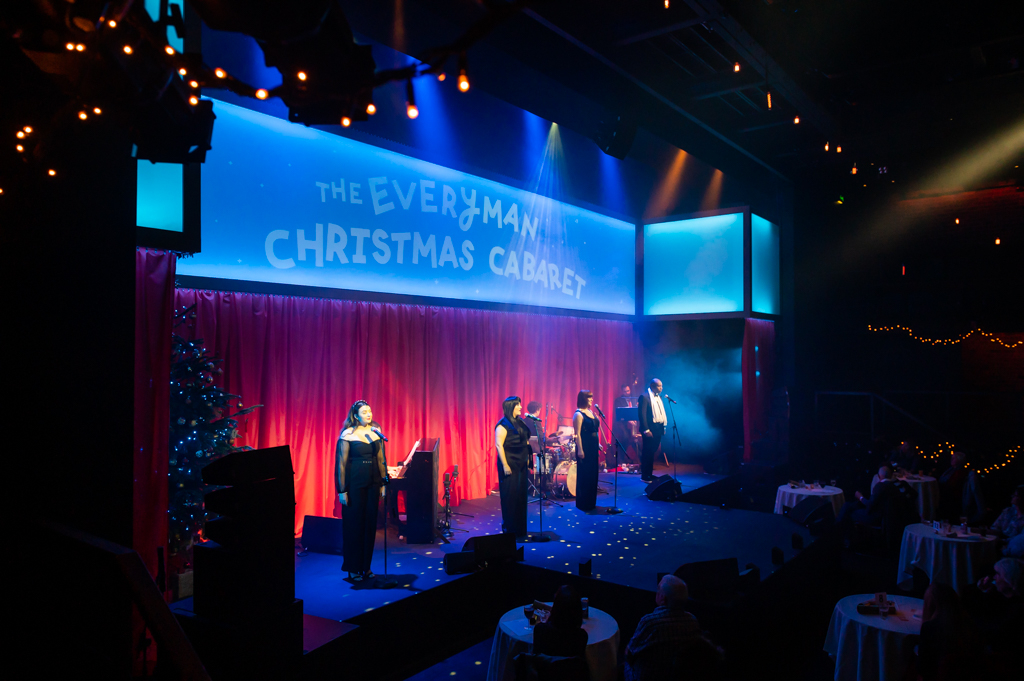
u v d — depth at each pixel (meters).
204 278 6.86
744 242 13.01
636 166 13.09
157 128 3.10
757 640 5.73
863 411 14.46
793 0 8.05
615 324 13.48
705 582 5.44
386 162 8.91
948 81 10.18
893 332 14.34
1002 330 13.26
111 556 2.57
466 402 9.74
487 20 2.04
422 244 9.35
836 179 14.79
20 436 3.11
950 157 13.54
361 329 8.30
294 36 2.29
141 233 4.76
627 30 8.24
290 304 7.55
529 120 10.48
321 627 4.65
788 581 6.58
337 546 6.79
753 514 8.95
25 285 3.14
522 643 4.40
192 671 2.39
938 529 7.36
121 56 2.60
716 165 12.84
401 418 8.71
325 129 8.12
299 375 7.57
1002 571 4.81
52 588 3.07
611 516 8.81
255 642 3.63
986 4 8.13
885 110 11.62
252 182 7.42
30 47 2.50
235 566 3.59
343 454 5.90
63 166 3.27
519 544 7.32
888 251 14.42
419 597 5.61
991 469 11.98
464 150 10.34
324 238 8.09
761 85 9.76
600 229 13.23
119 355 3.48
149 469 4.77
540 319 11.48
